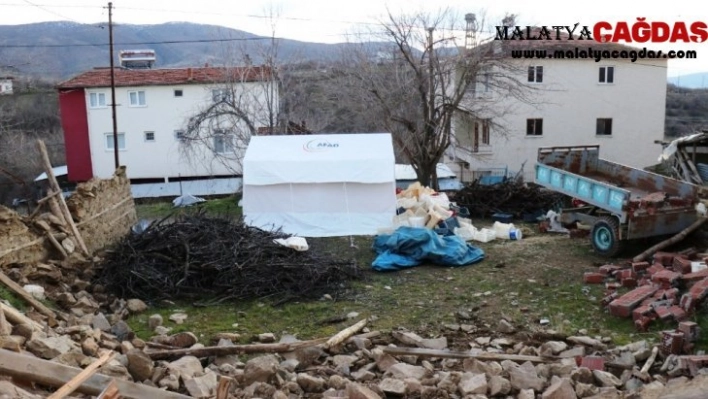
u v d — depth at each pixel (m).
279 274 11.09
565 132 32.25
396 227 15.45
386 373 6.95
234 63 28.59
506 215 18.12
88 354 6.40
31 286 8.87
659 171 27.48
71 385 4.89
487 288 11.08
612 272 11.20
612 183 15.73
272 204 16.20
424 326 9.13
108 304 9.87
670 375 6.89
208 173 35.84
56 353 5.82
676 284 9.69
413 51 22.00
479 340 8.41
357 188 16.17
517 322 9.23
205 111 27.45
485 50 21.84
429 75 21.70
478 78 25.06
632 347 7.79
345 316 9.59
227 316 9.71
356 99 23.86
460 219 16.33
